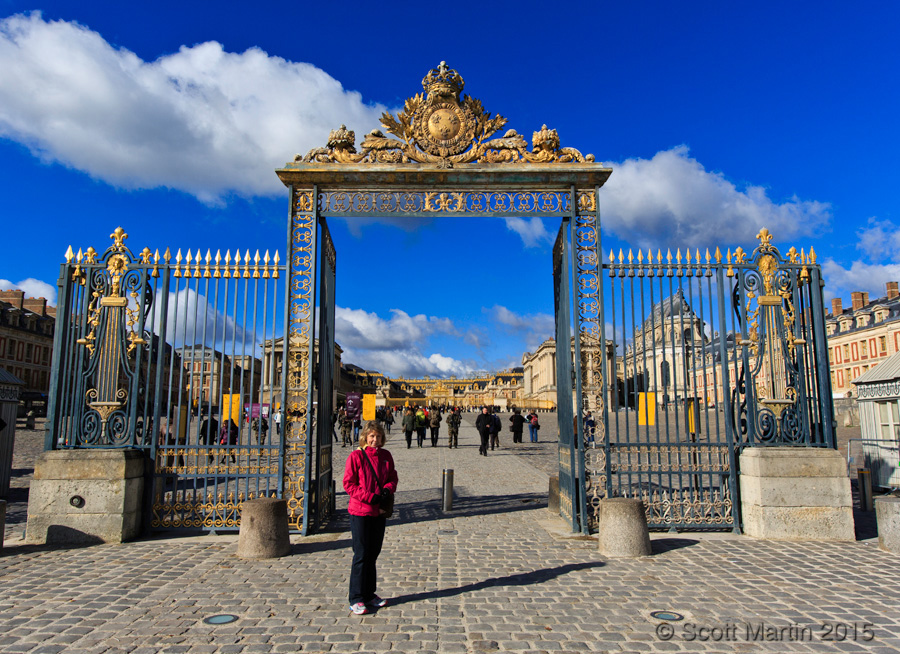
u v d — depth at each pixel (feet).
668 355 55.57
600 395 31.50
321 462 32.94
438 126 32.32
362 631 17.90
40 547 27.99
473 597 20.98
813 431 31.89
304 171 31.65
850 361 237.45
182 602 20.42
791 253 32.50
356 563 19.62
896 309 215.51
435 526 33.22
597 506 31.14
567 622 18.66
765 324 32.04
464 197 32.68
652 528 31.37
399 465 70.18
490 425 92.43
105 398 30.78
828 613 19.53
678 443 31.58
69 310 31.14
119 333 31.17
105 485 29.12
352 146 32.68
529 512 37.42
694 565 25.03
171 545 28.50
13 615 19.13
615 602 20.49
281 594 21.29
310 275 31.73
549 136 32.22
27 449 83.41
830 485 29.91
